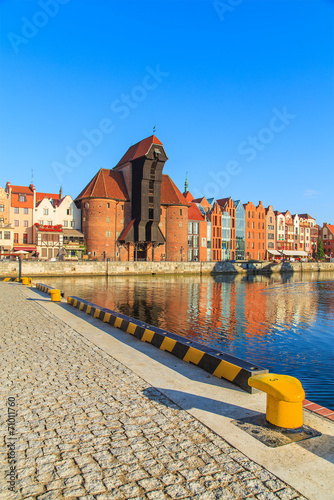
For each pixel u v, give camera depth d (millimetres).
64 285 55312
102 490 4660
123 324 14992
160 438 5945
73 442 5824
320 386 13922
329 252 152875
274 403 6273
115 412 6941
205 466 5172
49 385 8438
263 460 5305
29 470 5066
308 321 29062
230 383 8539
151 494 4590
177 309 34281
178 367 9828
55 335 14000
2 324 16344
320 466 5168
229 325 27000
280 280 78250
